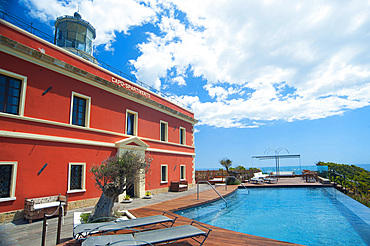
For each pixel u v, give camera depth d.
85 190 10.38
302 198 13.34
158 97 17.47
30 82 8.61
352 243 5.67
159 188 16.14
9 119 7.82
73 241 5.01
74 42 18.36
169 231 4.44
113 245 3.53
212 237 5.28
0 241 5.48
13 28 8.38
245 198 13.75
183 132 21.03
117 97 13.04
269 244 4.68
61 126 9.62
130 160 7.24
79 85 10.70
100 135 11.59
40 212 7.65
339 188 15.84
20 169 7.98
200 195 13.26
